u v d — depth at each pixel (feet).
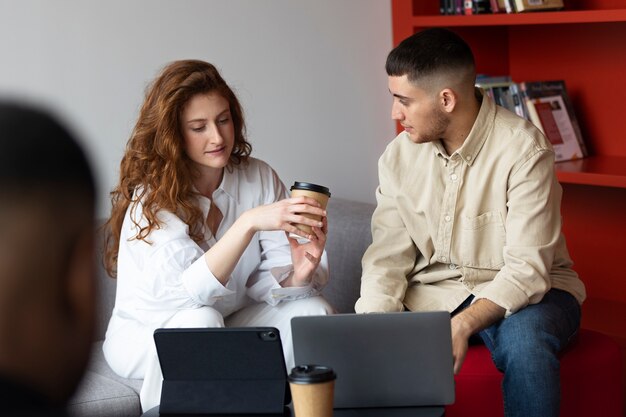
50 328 1.43
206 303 7.00
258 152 10.23
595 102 10.98
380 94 11.18
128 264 7.29
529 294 6.71
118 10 9.07
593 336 7.43
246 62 10.01
